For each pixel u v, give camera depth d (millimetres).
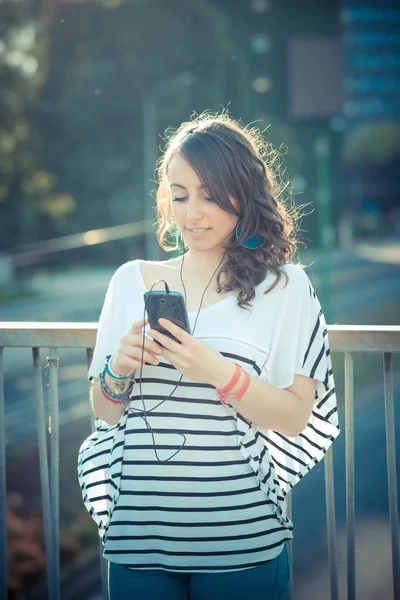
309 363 1730
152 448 1681
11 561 7387
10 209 31703
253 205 1710
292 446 1828
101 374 1742
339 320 20469
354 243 62438
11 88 28453
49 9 36281
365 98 107625
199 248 1735
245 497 1659
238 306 1708
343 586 5965
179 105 36188
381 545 6793
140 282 1810
